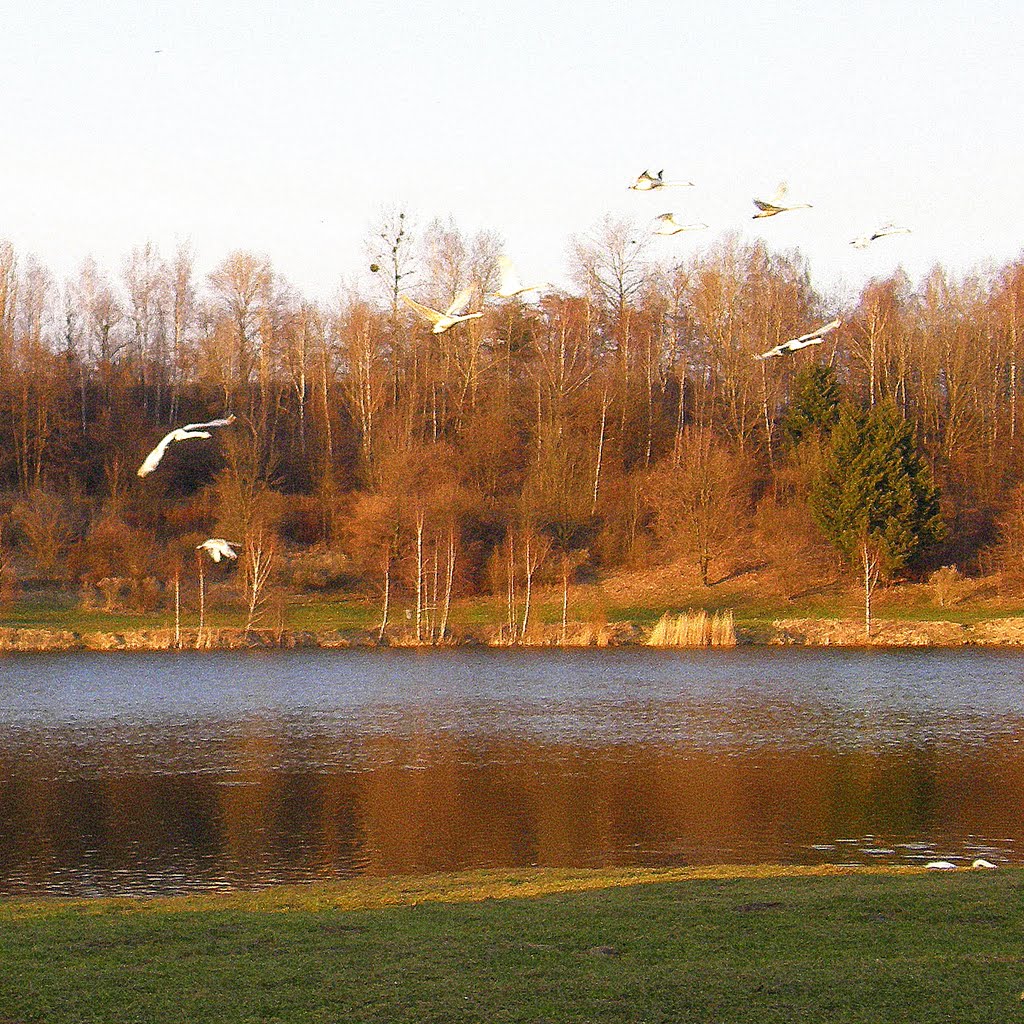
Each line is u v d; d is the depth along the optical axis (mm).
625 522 97375
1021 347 110250
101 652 71688
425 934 17969
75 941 17688
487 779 37469
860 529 87188
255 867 28219
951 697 53906
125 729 46844
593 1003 14664
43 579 87062
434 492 92375
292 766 39656
